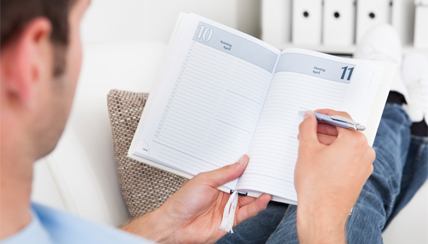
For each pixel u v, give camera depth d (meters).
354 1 2.00
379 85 0.65
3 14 0.24
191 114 0.70
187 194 0.70
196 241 0.73
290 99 0.68
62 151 0.83
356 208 0.89
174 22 1.79
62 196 0.83
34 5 0.25
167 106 0.69
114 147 0.88
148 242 0.27
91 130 0.90
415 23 1.93
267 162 0.67
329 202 0.55
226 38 0.71
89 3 0.32
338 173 0.55
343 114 0.61
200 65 0.70
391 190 1.09
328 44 2.05
